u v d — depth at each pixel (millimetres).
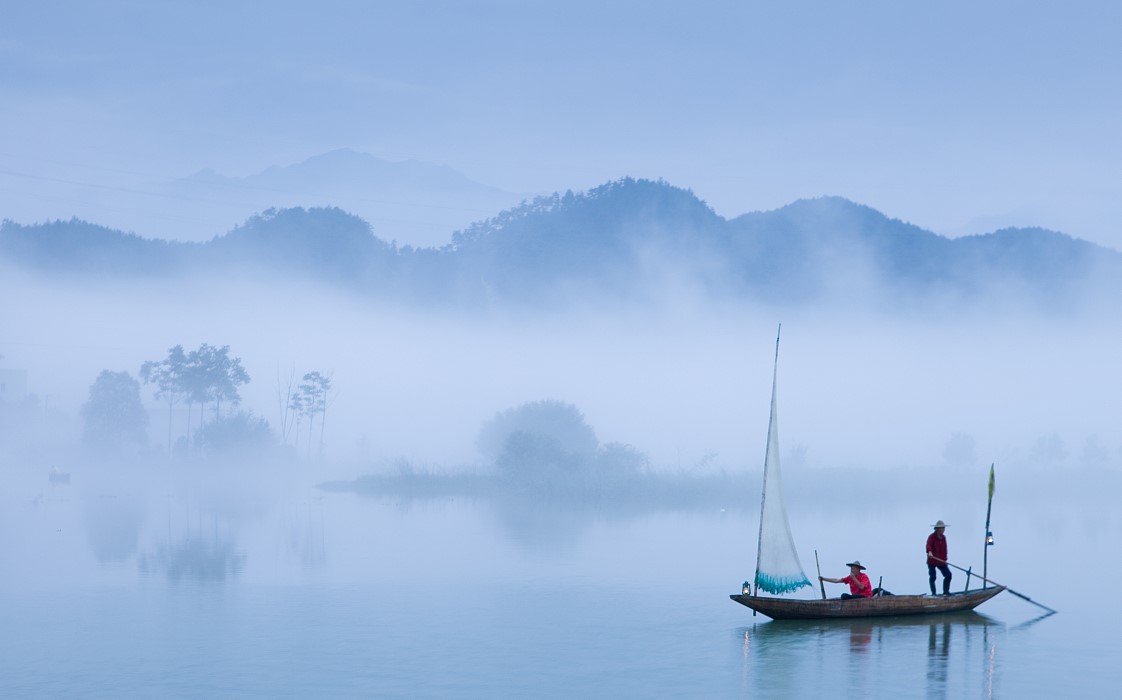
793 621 48281
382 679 37188
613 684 36500
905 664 39281
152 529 90938
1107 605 52906
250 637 44406
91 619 48469
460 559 71062
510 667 38969
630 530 93250
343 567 66750
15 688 35938
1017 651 41500
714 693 35219
